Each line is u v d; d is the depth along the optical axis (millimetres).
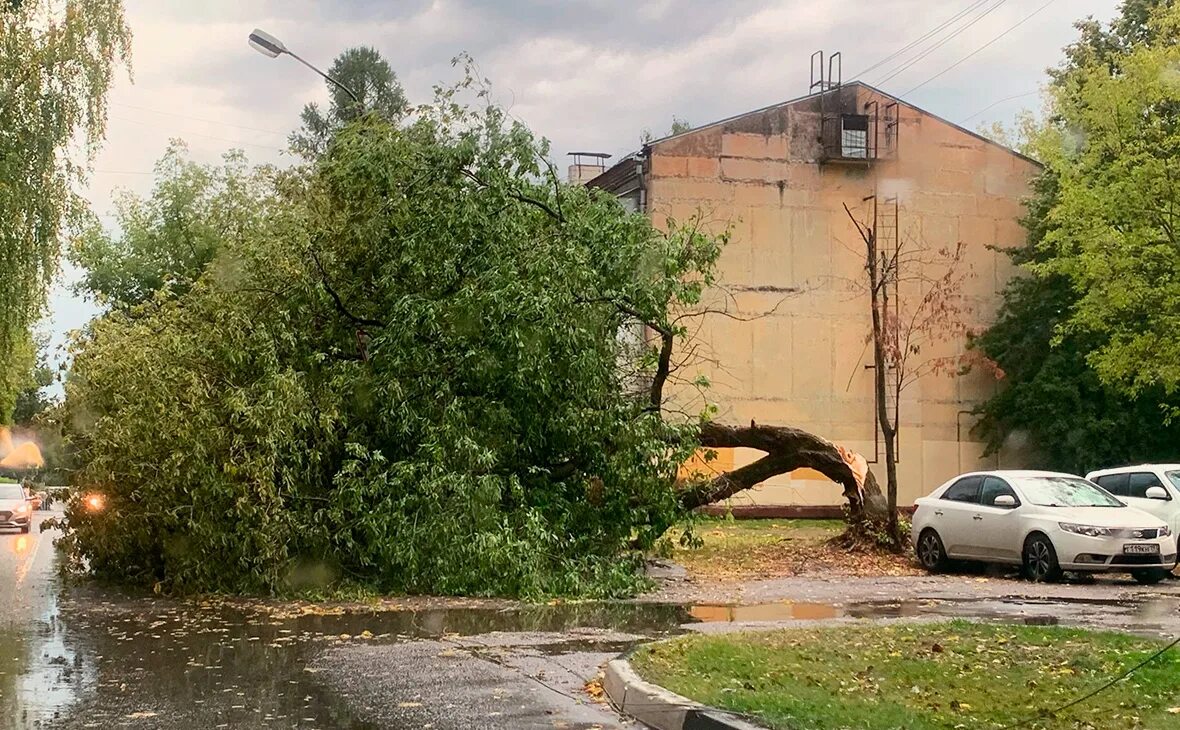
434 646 10422
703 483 18625
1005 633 10312
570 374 15680
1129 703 7215
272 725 7160
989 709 7008
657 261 17062
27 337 21297
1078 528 16094
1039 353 36406
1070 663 8648
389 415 15055
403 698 8023
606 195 17797
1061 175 30328
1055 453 36219
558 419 15711
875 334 20484
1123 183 27500
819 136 36781
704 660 8727
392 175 16344
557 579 14469
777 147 36469
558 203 17109
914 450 37312
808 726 6375
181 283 21031
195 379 13883
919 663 8633
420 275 15867
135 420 14031
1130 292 28094
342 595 14016
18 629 11523
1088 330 31062
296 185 17312
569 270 15703
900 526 20094
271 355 14430
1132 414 35000
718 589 15469
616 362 17453
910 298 37281
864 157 36750
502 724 7211
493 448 15320
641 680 7824
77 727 7078
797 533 26547
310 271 15820
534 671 9117
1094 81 28359
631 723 7254
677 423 17531
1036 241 36438
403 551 13953
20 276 19594
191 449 13805
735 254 36000
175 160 33312
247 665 9391
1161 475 19281
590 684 8477
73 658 9711
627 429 15867
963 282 37781
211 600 14039
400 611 13031
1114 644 9641
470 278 15891
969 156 38031
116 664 9406
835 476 19859
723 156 36031
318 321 16094
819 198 36750
